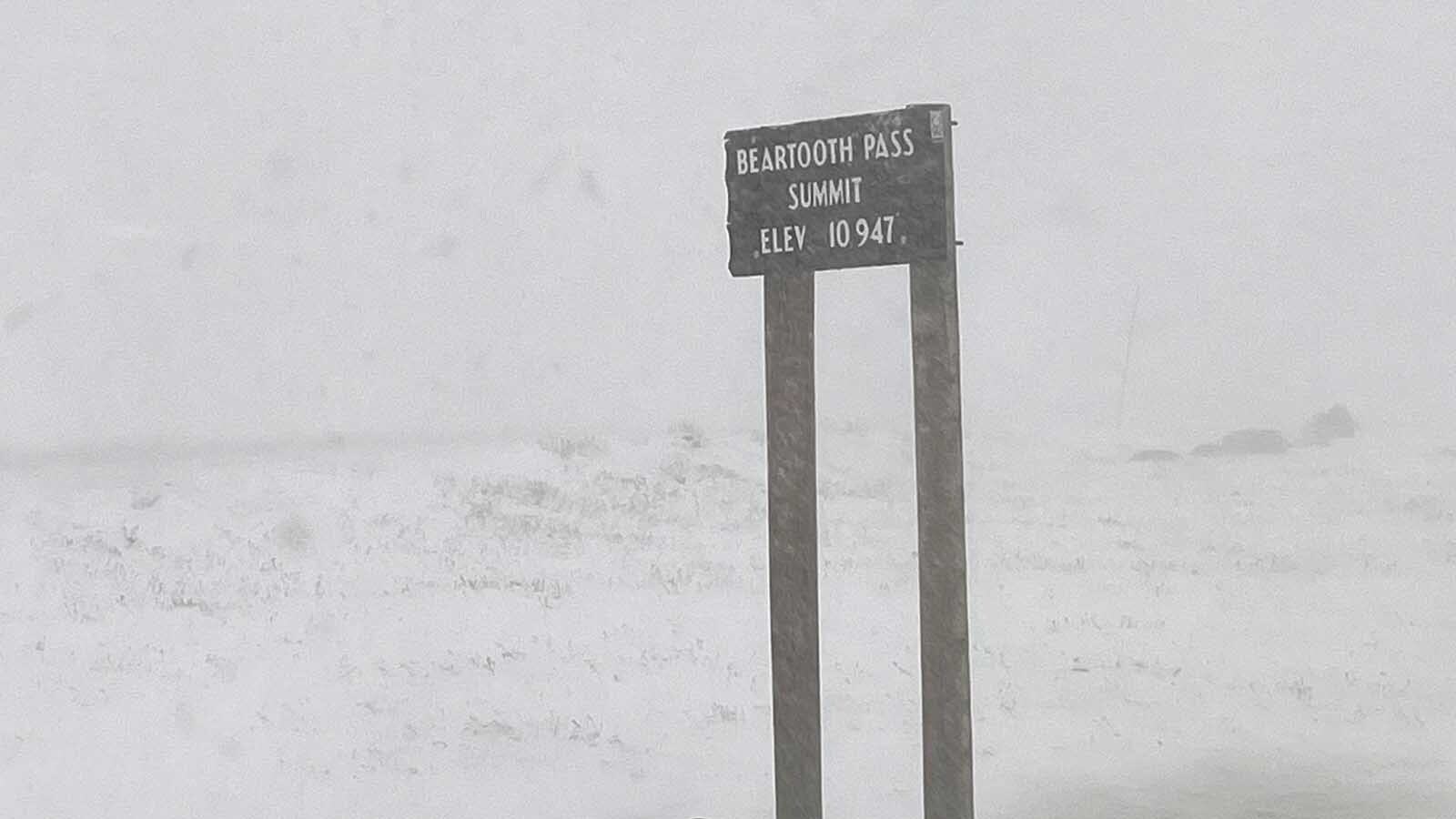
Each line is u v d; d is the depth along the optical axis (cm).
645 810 1165
